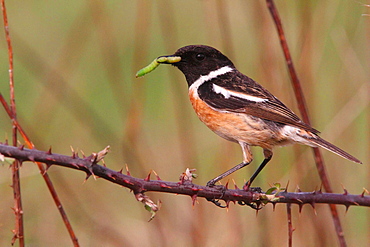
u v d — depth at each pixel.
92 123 12.34
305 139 8.89
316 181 10.73
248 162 9.16
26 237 10.80
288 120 8.98
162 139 13.45
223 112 9.33
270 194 7.14
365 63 11.18
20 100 14.44
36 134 11.40
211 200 8.20
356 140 11.73
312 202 7.05
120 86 12.01
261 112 9.12
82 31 12.65
